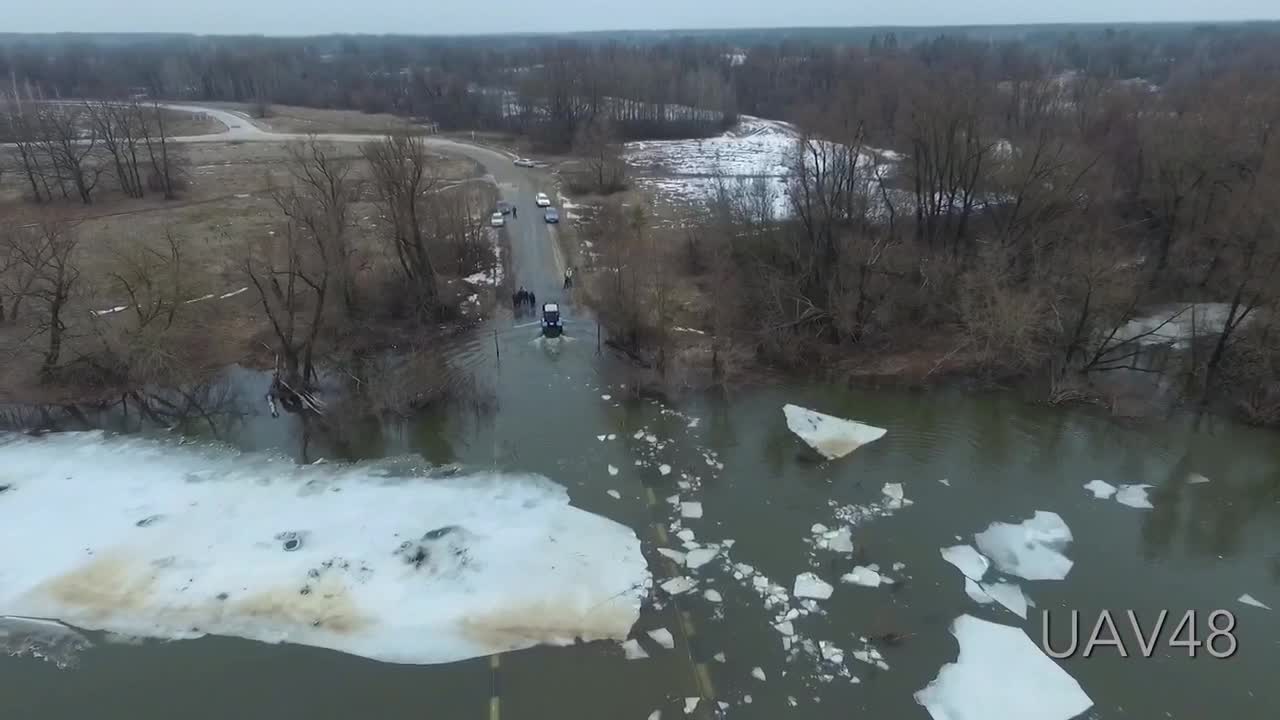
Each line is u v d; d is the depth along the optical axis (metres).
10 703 24.78
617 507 34.19
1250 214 41.62
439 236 57.84
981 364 45.00
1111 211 55.66
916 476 36.38
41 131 88.62
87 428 40.62
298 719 24.12
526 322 52.50
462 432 40.16
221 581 29.56
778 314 48.59
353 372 45.28
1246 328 42.47
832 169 53.31
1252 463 36.94
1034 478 36.19
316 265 47.50
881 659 26.23
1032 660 26.06
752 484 35.84
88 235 65.12
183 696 24.98
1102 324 44.31
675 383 44.03
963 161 53.66
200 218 71.44
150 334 44.31
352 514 33.47
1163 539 31.95
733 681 25.41
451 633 27.30
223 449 38.62
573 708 24.41
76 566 30.33
